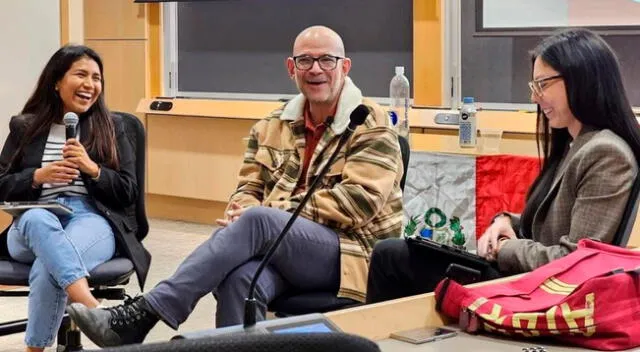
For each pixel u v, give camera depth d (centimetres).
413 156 341
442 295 172
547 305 163
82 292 276
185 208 625
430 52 515
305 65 267
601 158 209
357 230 260
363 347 67
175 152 613
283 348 65
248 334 67
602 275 163
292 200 264
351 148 265
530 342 162
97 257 290
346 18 563
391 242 236
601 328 157
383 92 554
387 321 166
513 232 235
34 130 309
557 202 218
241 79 612
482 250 226
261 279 240
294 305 249
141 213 311
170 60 636
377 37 552
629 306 160
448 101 515
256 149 288
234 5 608
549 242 221
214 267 231
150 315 224
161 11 629
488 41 502
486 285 178
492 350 156
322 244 250
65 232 290
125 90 639
